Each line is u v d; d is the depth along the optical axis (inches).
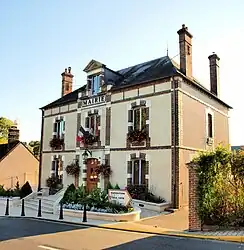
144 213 542.9
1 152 1130.0
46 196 761.6
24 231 385.1
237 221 369.1
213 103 781.3
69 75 994.1
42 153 916.6
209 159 382.0
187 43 697.6
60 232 378.0
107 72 775.7
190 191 386.9
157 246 294.5
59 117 878.4
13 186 1085.1
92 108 780.0
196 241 317.4
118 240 326.3
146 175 637.3
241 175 370.9
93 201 534.6
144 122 664.4
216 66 840.3
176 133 606.2
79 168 783.1
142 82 668.1
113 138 714.8
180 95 625.0
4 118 1809.8
